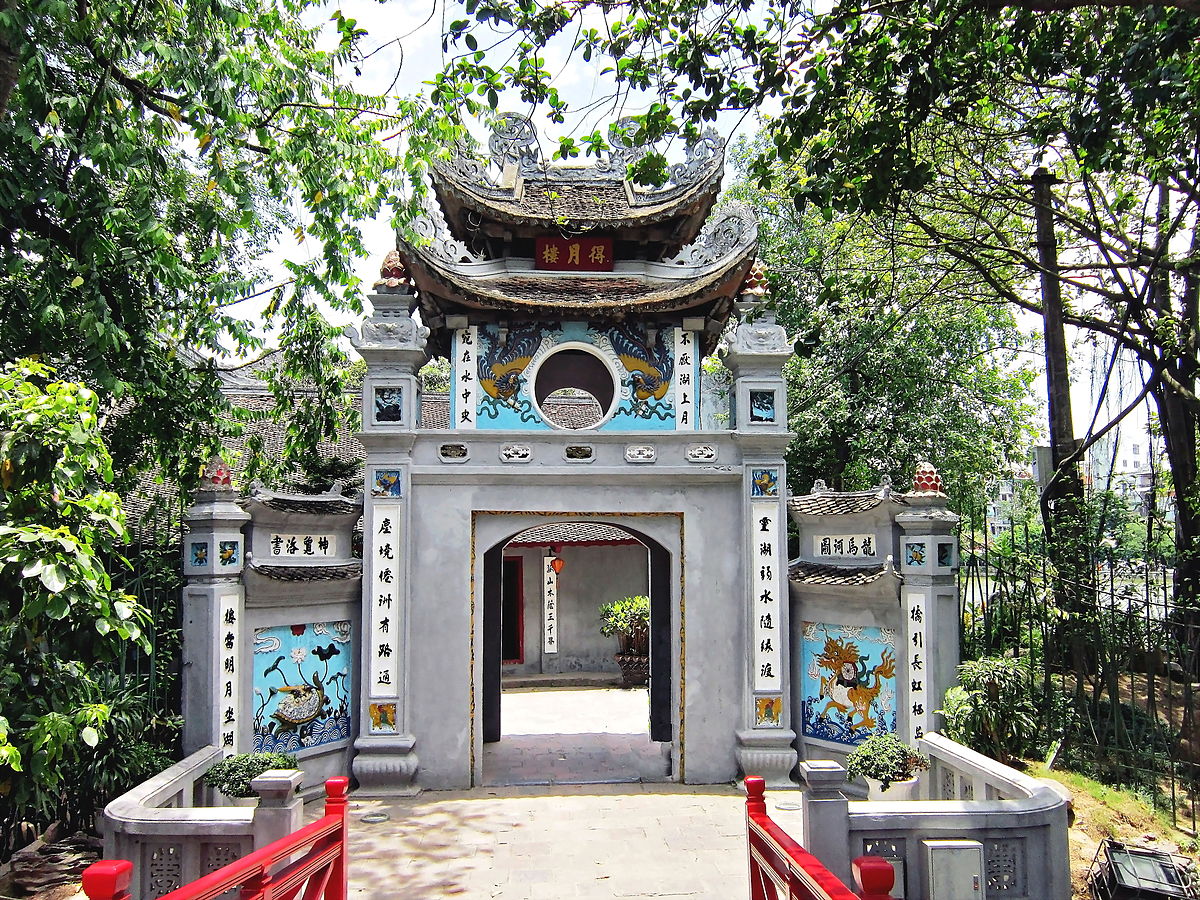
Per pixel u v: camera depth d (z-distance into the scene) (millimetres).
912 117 7961
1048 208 13672
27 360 6270
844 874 7254
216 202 11523
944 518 10844
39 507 5816
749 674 11664
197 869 7328
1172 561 13406
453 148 12742
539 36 7812
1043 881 7477
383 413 11680
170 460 11719
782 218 19078
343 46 8703
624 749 13953
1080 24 9203
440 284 11820
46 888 7953
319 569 11367
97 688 7227
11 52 7781
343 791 7227
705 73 7969
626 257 13875
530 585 21625
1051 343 13469
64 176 9633
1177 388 14086
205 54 9172
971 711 10117
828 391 18891
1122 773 10219
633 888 8352
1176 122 9391
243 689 10484
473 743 11609
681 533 11969
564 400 22984
